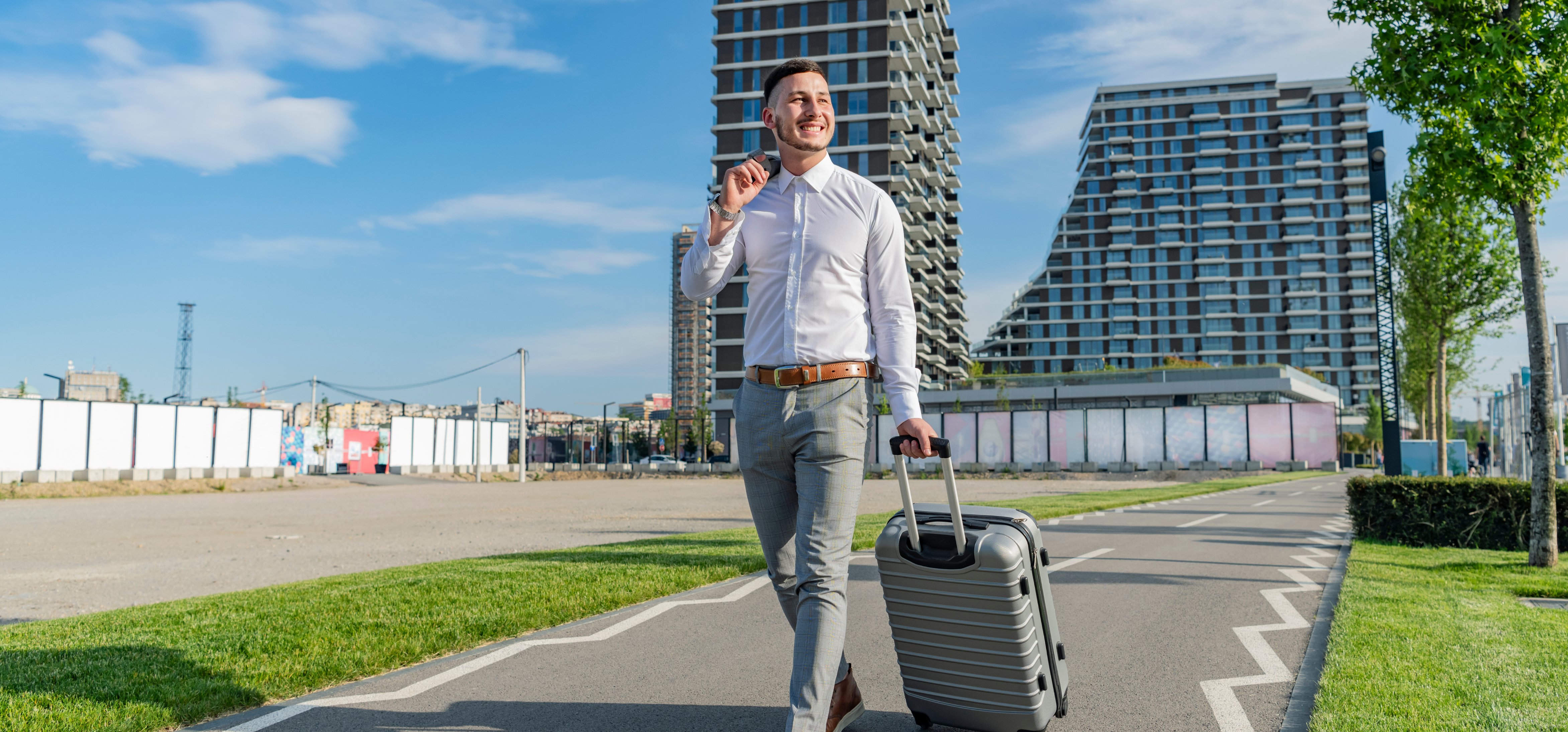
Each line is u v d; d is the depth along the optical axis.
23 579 8.38
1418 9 7.73
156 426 37.34
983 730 2.74
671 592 6.12
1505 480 9.09
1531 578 6.75
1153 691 3.63
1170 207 109.69
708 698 3.57
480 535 12.88
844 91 71.12
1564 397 20.36
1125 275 110.62
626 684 3.77
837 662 2.50
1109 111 114.62
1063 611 5.45
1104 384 65.00
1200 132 111.19
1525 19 7.19
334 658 4.04
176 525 16.45
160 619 5.07
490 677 3.89
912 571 2.65
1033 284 115.75
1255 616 5.22
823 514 2.53
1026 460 42.66
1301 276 107.00
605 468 58.56
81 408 34.72
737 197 2.52
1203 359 108.00
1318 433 38.81
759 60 72.12
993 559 2.50
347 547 11.31
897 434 2.58
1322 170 107.81
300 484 39.75
